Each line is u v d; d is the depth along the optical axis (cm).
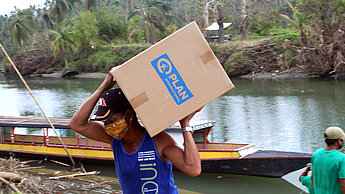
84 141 1325
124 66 236
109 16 5700
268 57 3728
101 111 251
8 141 1444
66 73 5138
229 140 1420
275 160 1018
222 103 2222
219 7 4341
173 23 5362
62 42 5119
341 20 3102
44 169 1179
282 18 5112
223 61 4003
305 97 2269
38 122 1309
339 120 1644
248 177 1059
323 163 432
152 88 235
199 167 245
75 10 7419
